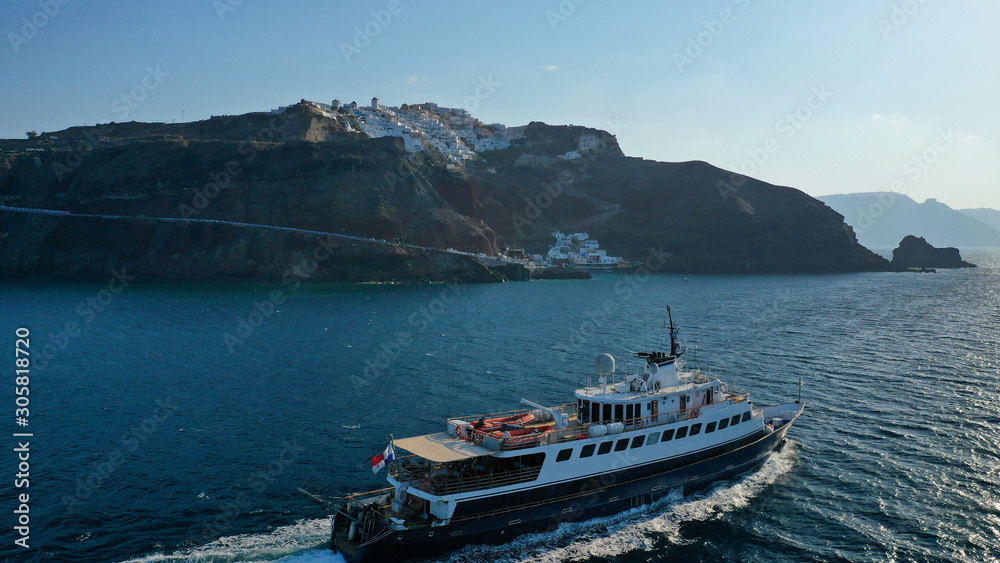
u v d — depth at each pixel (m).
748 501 41.78
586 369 81.88
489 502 35.25
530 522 36.56
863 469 46.50
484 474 36.75
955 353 90.94
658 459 40.78
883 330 115.44
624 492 39.56
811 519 39.31
